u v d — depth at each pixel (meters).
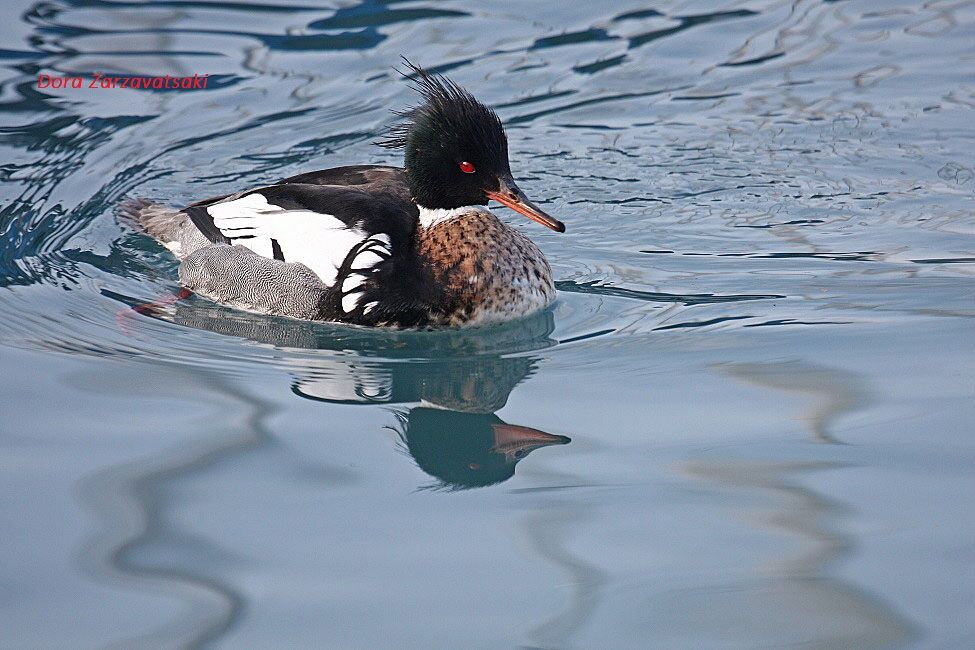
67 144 16.02
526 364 11.38
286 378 11.17
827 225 14.30
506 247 12.45
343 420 10.23
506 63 18.08
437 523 8.55
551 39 18.88
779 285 12.83
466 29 19.12
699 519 8.48
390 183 13.25
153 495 8.85
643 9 19.77
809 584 7.71
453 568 7.98
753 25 19.41
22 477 9.09
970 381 10.32
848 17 19.62
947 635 7.21
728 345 11.41
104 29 18.80
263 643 7.22
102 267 13.76
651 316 12.27
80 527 8.42
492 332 12.33
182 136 16.33
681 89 17.56
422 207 12.74
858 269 13.10
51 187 15.15
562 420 10.12
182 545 8.21
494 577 7.88
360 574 7.91
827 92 17.41
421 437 9.91
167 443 9.68
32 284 13.15
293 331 12.46
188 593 7.68
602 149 16.20
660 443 9.59
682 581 7.80
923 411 9.84
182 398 10.59
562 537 8.32
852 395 10.20
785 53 18.56
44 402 10.39
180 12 19.41
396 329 12.41
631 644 7.21
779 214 14.63
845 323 11.75
